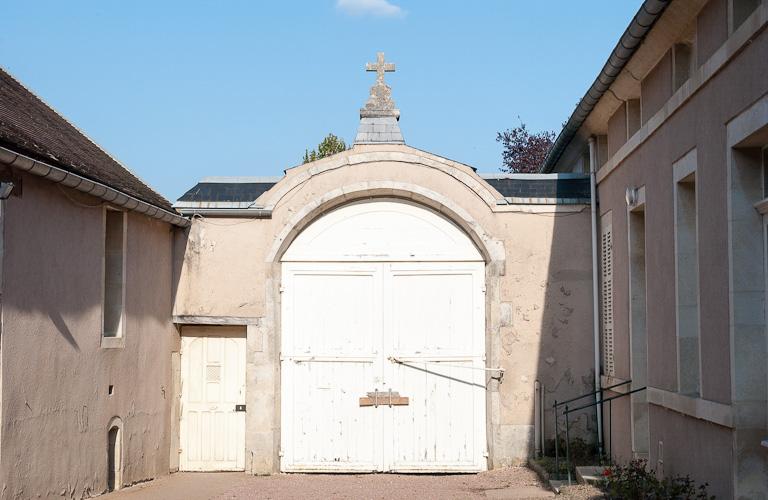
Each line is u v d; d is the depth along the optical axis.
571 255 13.51
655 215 9.77
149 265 12.59
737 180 7.34
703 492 7.90
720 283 7.65
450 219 13.84
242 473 13.48
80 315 10.39
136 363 12.05
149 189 13.41
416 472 13.51
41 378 9.39
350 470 13.51
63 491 9.84
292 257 13.75
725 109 7.45
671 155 9.11
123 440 11.59
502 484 11.91
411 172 13.59
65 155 10.27
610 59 9.96
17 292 8.93
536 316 13.48
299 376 13.64
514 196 13.70
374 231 13.82
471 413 13.59
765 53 6.56
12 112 10.09
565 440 13.19
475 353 13.66
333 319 13.71
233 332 13.76
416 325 13.71
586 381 13.34
